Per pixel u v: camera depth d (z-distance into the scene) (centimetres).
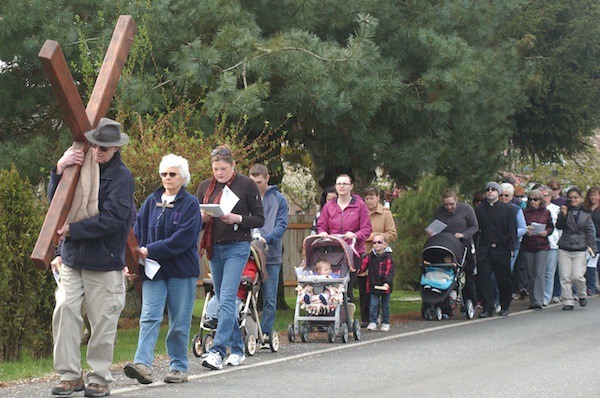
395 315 2795
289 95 2416
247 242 1673
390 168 2736
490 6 2830
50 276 1839
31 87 2589
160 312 1481
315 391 1423
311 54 2419
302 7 2580
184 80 2359
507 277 2722
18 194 1805
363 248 2242
